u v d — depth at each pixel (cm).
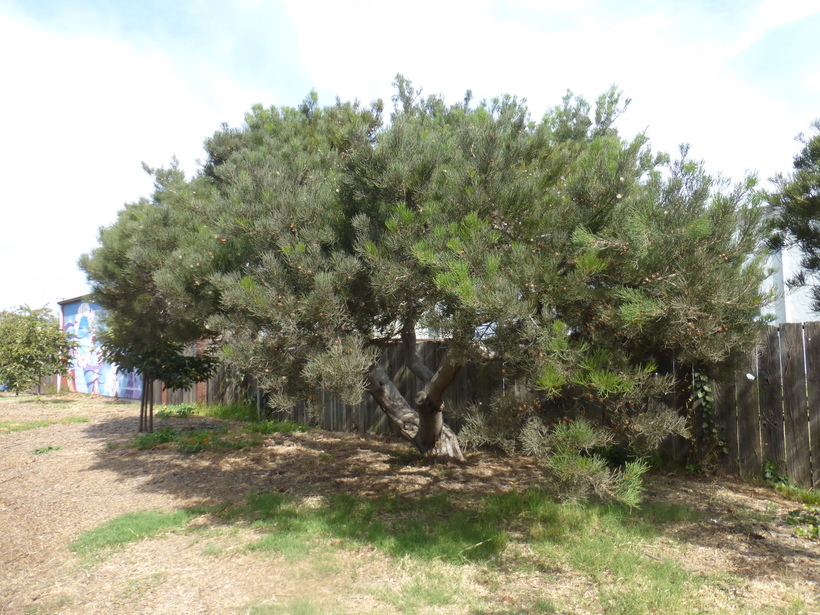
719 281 362
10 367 1634
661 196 382
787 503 518
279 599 349
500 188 423
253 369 447
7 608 358
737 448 600
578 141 641
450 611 327
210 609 340
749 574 364
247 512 517
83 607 352
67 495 600
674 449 638
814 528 435
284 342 441
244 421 1070
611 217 402
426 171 447
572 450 362
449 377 611
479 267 386
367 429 902
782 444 571
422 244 393
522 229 421
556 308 399
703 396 607
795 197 494
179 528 484
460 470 648
